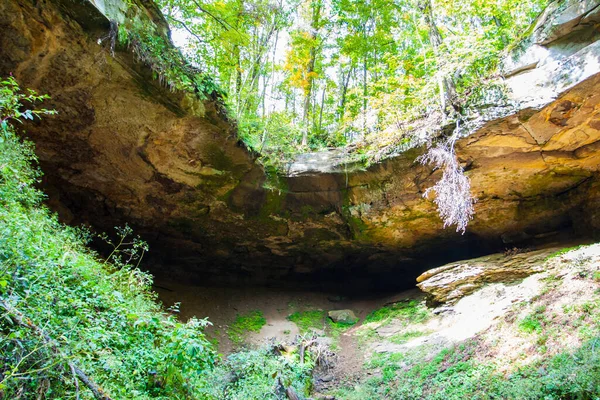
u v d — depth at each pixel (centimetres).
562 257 884
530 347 693
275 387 726
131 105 753
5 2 519
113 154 859
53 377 248
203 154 944
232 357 863
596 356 565
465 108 884
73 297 370
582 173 936
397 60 1459
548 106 778
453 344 852
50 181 892
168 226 1150
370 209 1126
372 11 1462
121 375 324
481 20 1255
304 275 1492
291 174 1123
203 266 1357
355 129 1255
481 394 647
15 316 247
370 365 944
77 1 555
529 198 1038
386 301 1321
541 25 816
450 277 1055
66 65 634
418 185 1027
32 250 357
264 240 1288
